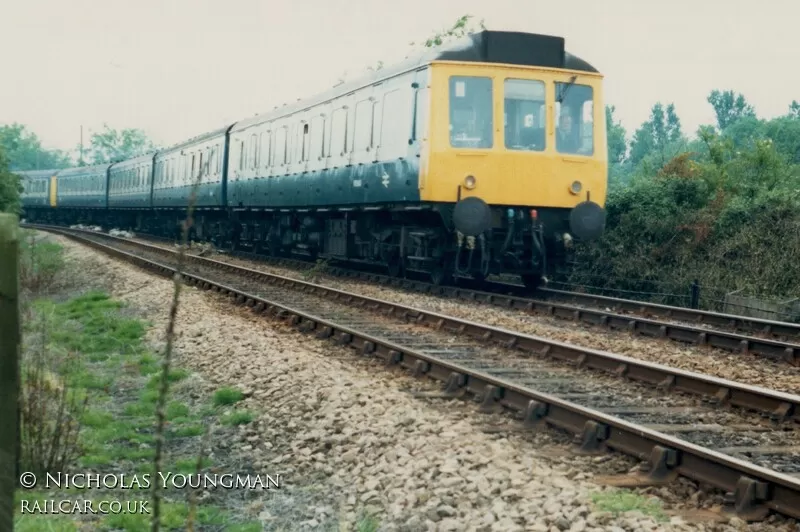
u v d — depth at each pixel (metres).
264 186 27.38
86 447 7.18
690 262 20.30
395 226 20.17
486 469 6.19
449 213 17.08
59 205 70.44
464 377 8.98
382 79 19.14
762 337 14.13
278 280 20.55
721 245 19.97
